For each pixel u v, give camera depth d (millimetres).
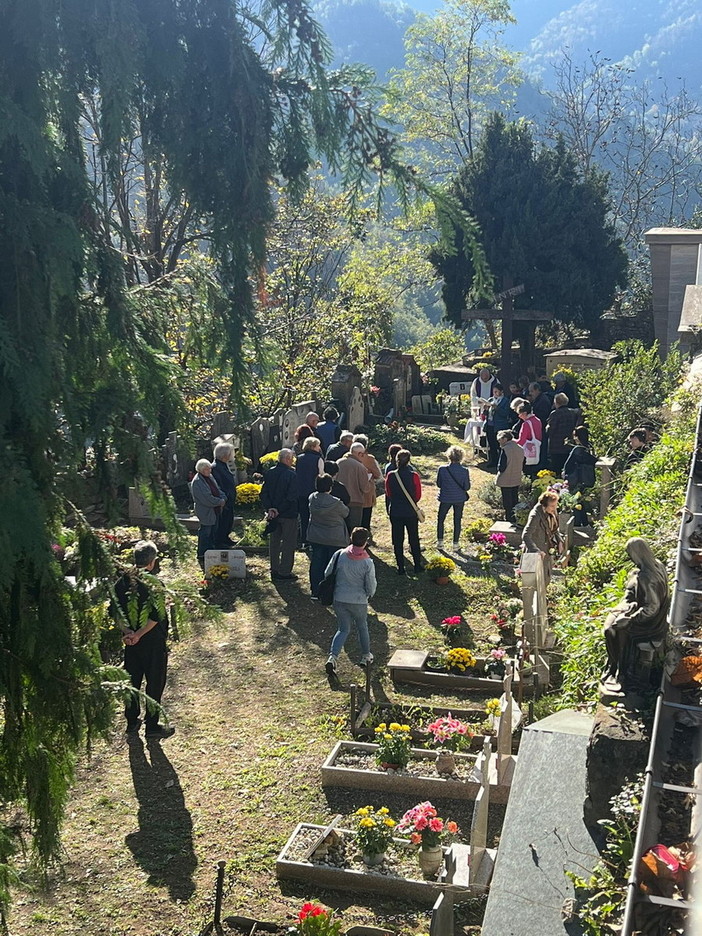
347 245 29844
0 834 4898
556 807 6223
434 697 10742
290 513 13945
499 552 15328
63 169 4574
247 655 11797
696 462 9047
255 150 4715
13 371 4270
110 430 4844
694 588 7098
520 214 32906
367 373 27703
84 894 7695
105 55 4250
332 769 9078
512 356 33656
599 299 34188
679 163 53469
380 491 19938
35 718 4973
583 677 9578
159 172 5125
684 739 5742
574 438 17219
